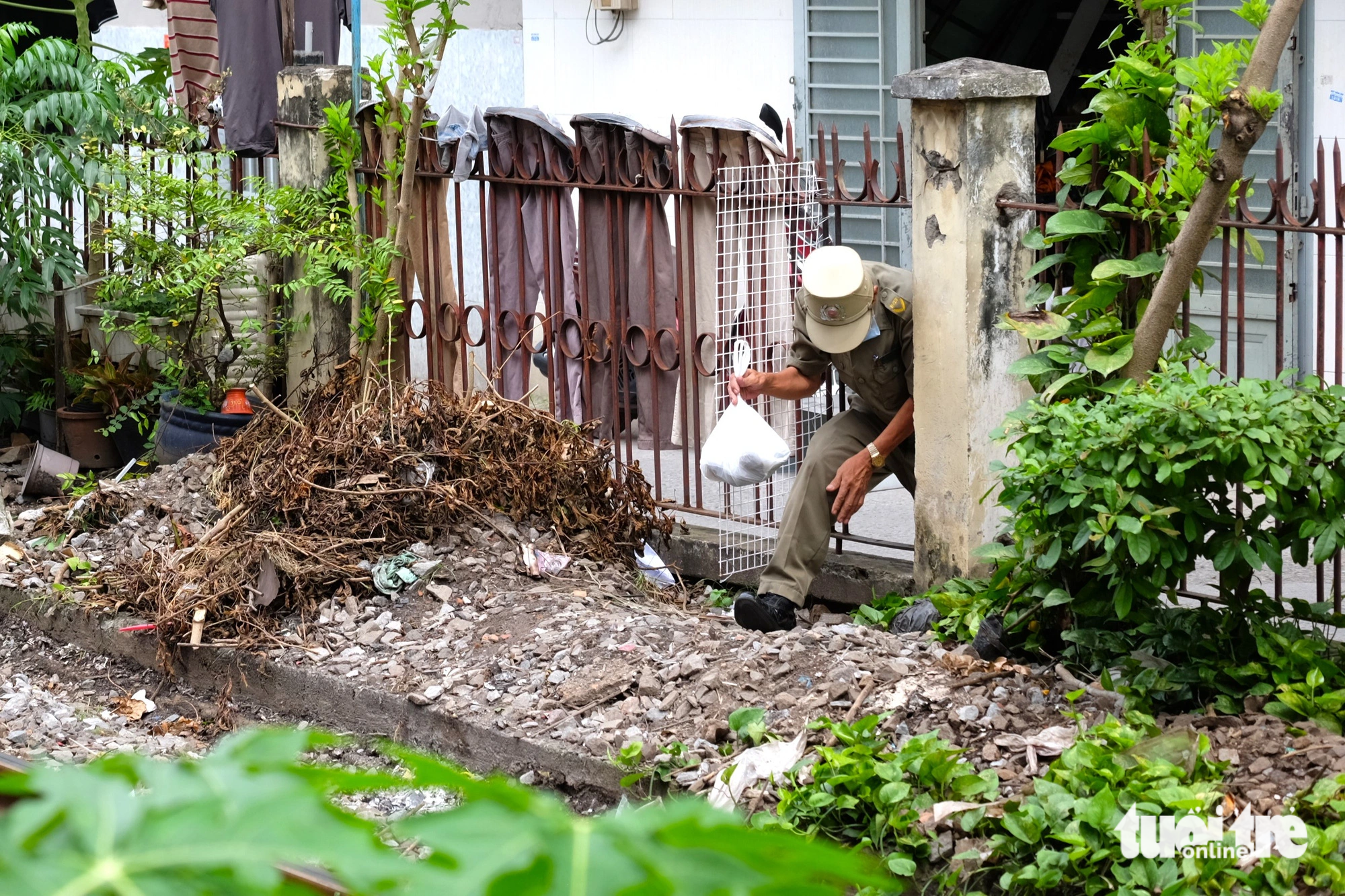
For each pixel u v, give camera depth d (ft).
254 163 28.63
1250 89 13.16
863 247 30.35
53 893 1.62
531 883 1.71
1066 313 15.49
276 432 20.10
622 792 13.58
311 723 16.35
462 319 22.11
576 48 34.45
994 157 16.40
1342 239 14.67
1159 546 12.75
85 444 26.40
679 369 19.70
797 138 30.83
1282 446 12.49
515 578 17.99
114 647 18.20
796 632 15.57
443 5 21.07
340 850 1.72
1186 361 15.46
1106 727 12.19
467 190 38.83
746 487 22.02
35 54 25.09
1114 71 15.37
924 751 12.20
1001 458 17.22
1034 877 10.59
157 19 43.50
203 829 1.72
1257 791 11.40
